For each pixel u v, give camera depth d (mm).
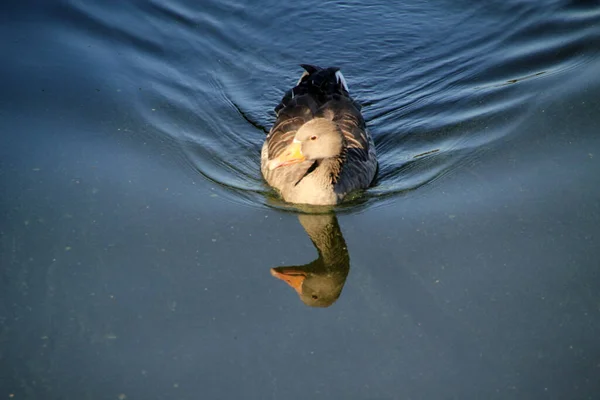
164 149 12680
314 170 12031
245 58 15094
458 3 16312
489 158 12453
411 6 16328
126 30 15336
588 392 8602
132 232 11008
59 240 10766
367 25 15875
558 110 13266
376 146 13375
